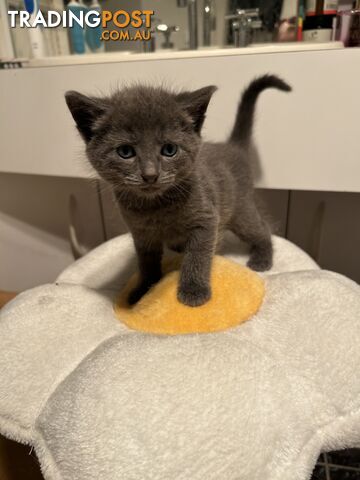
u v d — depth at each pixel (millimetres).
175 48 396
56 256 475
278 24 374
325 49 275
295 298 218
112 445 152
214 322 210
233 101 304
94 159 220
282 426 161
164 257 293
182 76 304
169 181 211
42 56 375
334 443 166
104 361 180
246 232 302
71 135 342
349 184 307
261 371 176
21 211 451
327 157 303
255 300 222
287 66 284
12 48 396
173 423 156
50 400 176
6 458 251
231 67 293
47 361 193
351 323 199
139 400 163
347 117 287
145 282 265
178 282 239
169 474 145
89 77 318
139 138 205
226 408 161
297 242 420
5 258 479
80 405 165
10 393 182
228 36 393
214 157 283
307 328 200
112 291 276
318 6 343
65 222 452
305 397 173
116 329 216
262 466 150
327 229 400
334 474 282
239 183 294
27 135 356
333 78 279
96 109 211
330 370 182
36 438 169
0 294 456
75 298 234
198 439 152
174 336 195
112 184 224
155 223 238
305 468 154
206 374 173
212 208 244
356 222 389
